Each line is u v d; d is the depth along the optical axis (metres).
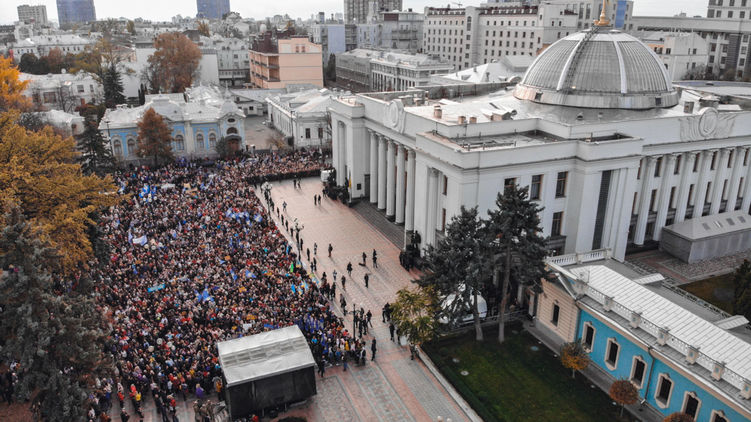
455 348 41.88
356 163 74.19
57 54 175.00
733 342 31.06
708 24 152.00
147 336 38.44
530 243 38.78
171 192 72.06
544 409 35.16
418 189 55.31
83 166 75.00
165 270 48.78
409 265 56.00
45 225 39.44
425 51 186.88
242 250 53.56
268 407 35.00
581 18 156.00
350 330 44.62
